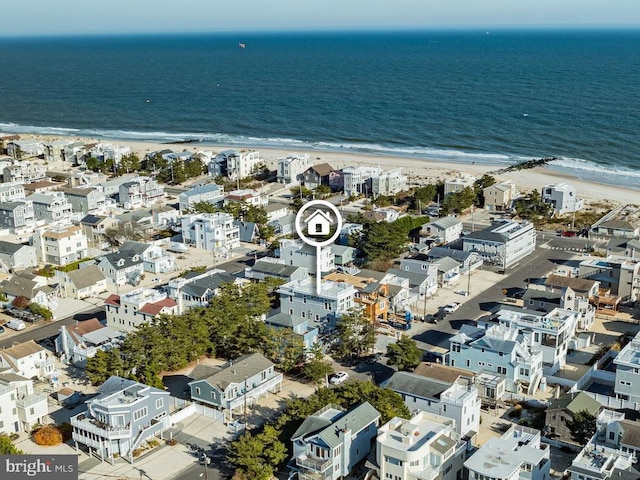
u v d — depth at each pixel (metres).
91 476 79.38
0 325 122.56
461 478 77.62
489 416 92.69
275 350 103.69
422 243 162.88
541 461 73.88
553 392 99.31
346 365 107.06
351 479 78.12
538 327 104.56
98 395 87.19
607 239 165.00
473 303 131.12
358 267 149.38
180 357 103.00
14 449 81.69
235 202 187.50
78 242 155.75
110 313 120.31
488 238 150.50
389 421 77.50
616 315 126.38
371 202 198.75
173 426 89.62
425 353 108.56
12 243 152.38
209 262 154.62
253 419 90.81
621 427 79.50
